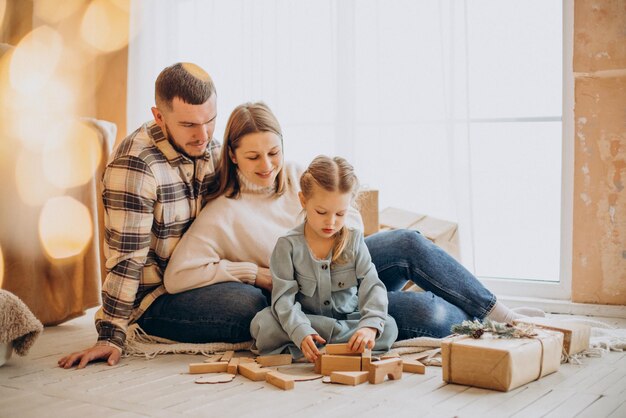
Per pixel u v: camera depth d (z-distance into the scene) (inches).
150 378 66.3
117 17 135.1
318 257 74.9
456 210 113.2
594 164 107.2
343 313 75.4
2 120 95.2
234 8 130.8
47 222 97.1
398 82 120.1
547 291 114.4
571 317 104.0
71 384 64.1
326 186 69.7
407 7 119.3
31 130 97.2
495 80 117.0
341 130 123.9
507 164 117.5
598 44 106.0
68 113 134.3
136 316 80.9
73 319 103.6
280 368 70.2
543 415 54.1
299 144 127.3
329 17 123.7
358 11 123.0
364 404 57.0
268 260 81.4
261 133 77.4
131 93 134.8
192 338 78.6
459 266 79.1
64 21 134.8
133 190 75.0
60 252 97.9
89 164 101.3
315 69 126.0
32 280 94.9
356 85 123.3
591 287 108.4
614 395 59.9
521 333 66.8
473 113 118.4
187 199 81.0
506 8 115.6
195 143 76.8
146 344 79.0
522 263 118.2
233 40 131.0
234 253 81.0
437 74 117.7
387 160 121.3
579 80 107.4
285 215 83.7
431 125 118.1
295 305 72.3
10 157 94.8
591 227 108.0
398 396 59.4
